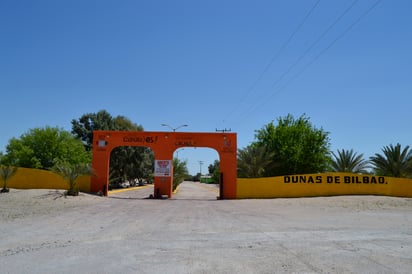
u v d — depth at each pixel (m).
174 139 29.94
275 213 17.94
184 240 9.65
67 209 18.31
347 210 20.27
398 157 35.22
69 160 39.25
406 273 6.52
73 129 55.62
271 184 29.94
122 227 12.18
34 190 25.78
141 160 56.50
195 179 154.62
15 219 13.93
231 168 29.66
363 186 30.66
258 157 36.44
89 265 6.95
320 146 44.41
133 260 7.38
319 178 30.45
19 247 8.61
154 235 10.48
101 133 29.95
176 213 17.28
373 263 7.22
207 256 7.77
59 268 6.72
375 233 11.14
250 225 12.96
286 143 44.16
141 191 44.12
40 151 38.41
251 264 7.11
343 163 38.75
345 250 8.45
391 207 22.64
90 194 27.53
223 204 23.78
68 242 9.29
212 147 29.89
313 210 20.00
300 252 8.22
